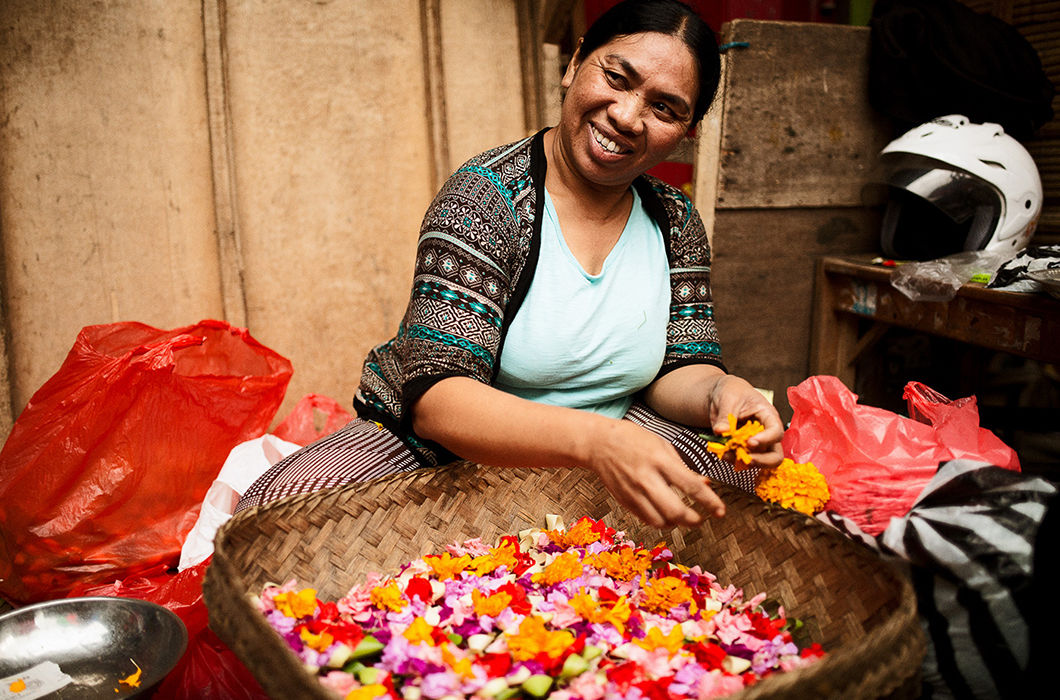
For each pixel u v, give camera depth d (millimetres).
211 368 2123
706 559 1392
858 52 2682
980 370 2891
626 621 1184
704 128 2533
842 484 1397
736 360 2781
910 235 2590
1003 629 1073
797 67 2623
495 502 1483
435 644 1119
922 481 1372
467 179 1439
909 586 1012
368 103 2570
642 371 1586
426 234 1422
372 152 2598
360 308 2660
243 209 2486
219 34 2369
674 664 1068
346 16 2512
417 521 1400
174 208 2410
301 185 2535
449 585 1267
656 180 1680
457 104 2664
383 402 1592
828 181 2740
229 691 1402
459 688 1008
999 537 1092
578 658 1057
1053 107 2672
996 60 2504
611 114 1339
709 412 1517
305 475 1496
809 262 2795
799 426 1550
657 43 1313
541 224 1456
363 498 1342
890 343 2914
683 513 1038
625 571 1331
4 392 2258
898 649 915
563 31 2666
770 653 1108
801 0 3305
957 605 1092
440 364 1328
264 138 2477
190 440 1887
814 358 2838
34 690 1354
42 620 1457
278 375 2066
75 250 2322
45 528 1773
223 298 2494
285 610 1133
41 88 2232
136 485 1827
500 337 1455
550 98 2711
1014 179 2352
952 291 2213
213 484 1802
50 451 1776
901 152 2465
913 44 2564
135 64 2314
